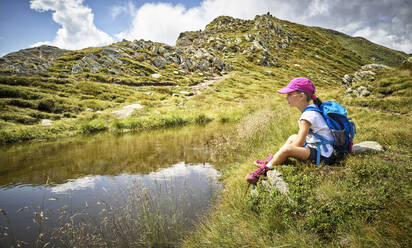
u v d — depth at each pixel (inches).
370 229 63.2
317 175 92.7
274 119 286.8
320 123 92.9
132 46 1403.8
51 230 97.7
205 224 99.4
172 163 196.7
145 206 112.6
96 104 579.2
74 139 329.4
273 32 3142.2
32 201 126.7
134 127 438.3
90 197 130.4
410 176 85.1
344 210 72.6
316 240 67.7
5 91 495.5
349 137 98.9
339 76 2249.0
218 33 3262.8
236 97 906.1
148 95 786.8
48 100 504.7
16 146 283.3
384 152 113.4
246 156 191.9
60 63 1082.1
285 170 98.3
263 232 81.0
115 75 984.3
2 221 105.2
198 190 137.3
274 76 1667.1
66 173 174.4
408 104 351.6
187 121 509.0
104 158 216.7
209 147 255.9
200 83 1166.3
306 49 2965.1
